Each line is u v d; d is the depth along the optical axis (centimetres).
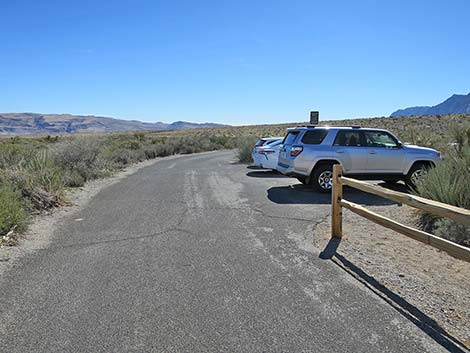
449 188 721
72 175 1252
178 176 1538
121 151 2212
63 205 920
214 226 730
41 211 848
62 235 675
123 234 679
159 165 2091
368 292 440
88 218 802
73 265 527
